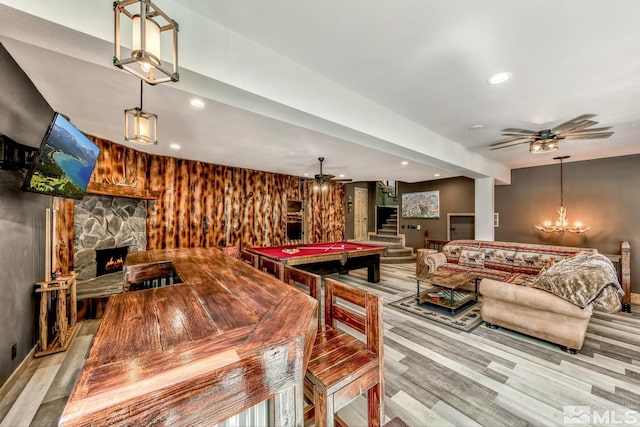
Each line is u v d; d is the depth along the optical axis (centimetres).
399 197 841
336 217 852
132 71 117
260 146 408
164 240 506
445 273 425
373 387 142
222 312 112
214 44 168
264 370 79
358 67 219
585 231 519
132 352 77
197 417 66
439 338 293
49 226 268
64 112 280
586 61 206
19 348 223
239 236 621
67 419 50
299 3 153
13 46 172
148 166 485
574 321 258
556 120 329
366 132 272
